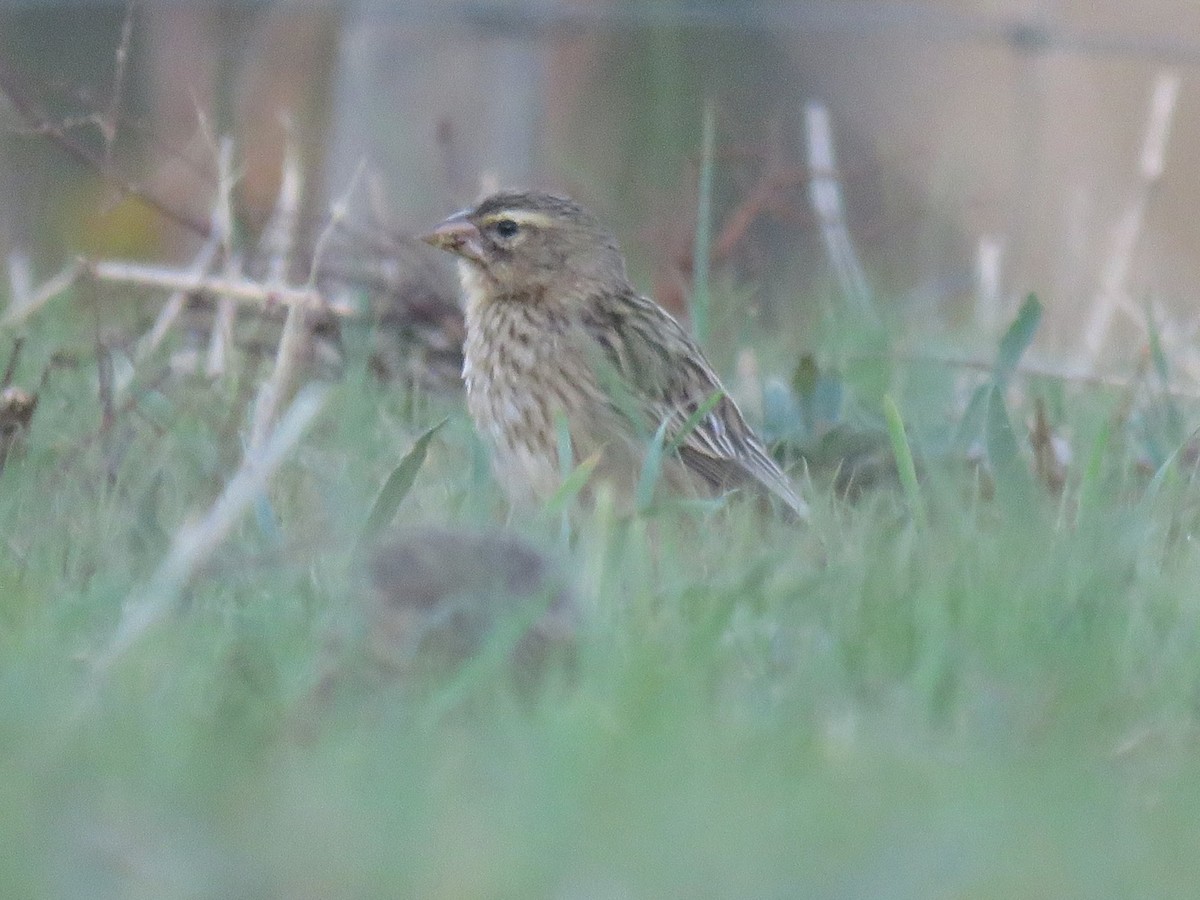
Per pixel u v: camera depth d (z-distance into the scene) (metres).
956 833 5.79
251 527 9.57
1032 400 12.52
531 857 5.59
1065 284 15.95
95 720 6.61
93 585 8.34
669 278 14.29
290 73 18.98
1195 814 6.16
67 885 5.43
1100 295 14.46
